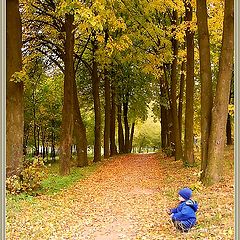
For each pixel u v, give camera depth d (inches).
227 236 294.2
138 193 569.3
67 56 762.2
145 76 1252.5
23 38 799.1
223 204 390.3
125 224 385.4
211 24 680.4
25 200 474.0
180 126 975.0
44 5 774.5
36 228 357.4
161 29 778.8
